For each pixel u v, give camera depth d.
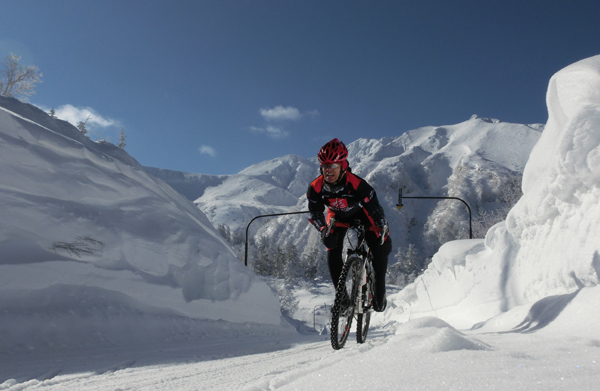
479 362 1.32
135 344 4.68
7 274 4.43
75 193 5.74
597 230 4.41
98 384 2.22
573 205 4.97
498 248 7.96
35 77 22.94
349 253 3.39
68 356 3.58
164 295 5.85
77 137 7.78
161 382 2.12
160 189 7.60
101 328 4.66
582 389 0.97
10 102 7.25
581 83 6.18
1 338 3.84
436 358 1.42
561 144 4.77
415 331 1.91
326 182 3.33
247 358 3.01
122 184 6.55
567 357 1.42
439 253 10.18
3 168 5.11
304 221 182.62
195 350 3.95
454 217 162.62
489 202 165.50
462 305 8.16
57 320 4.40
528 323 3.31
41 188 5.39
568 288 4.80
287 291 44.97
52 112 31.41
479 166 185.12
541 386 1.02
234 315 6.84
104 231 5.64
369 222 3.58
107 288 5.25
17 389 2.27
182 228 6.93
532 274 5.93
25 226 4.91
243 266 7.62
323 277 103.12
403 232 174.12
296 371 1.67
